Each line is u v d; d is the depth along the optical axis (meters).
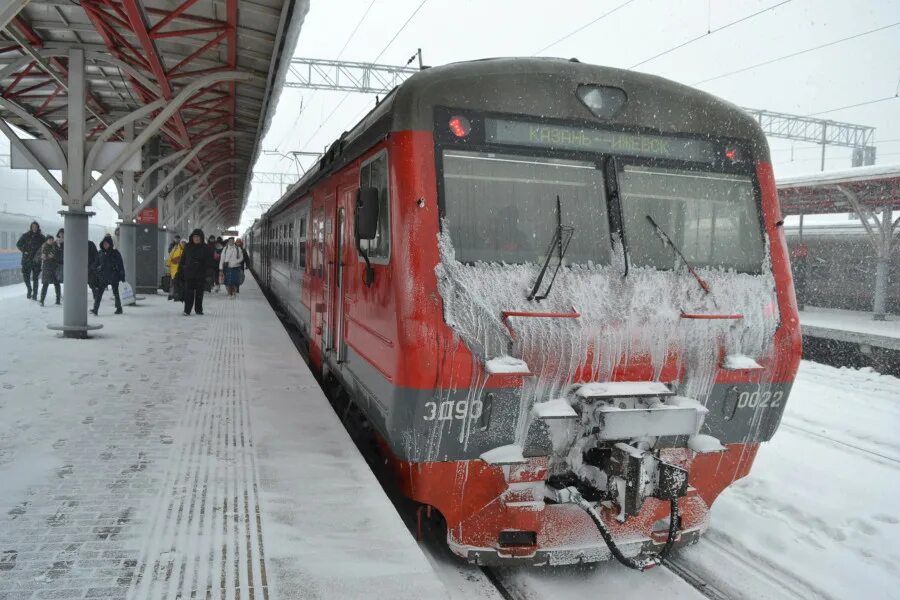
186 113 13.23
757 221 4.50
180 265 13.34
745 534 4.86
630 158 4.23
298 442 4.78
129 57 9.15
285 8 6.67
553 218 4.07
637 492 3.77
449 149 3.91
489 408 3.81
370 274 4.60
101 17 7.51
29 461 4.28
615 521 4.08
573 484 4.08
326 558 3.08
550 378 3.87
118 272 12.42
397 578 2.93
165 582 2.83
